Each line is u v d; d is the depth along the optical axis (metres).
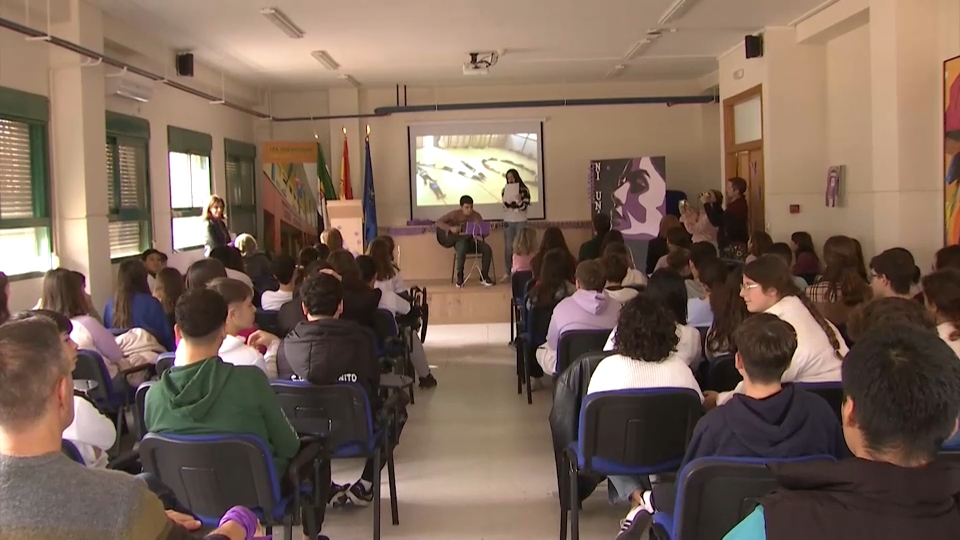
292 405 3.21
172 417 2.47
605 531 3.41
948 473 1.18
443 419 5.28
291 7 6.53
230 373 2.52
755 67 8.23
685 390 2.80
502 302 9.40
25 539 1.16
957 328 2.78
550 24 7.49
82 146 6.01
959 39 5.57
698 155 11.48
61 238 6.06
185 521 1.62
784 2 6.86
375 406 3.60
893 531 1.15
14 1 5.41
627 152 11.51
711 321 4.31
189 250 8.92
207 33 7.45
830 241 4.82
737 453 2.15
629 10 7.03
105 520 1.19
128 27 7.13
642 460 2.89
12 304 5.50
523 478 4.12
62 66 5.98
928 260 5.88
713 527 2.11
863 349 1.25
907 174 5.87
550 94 11.43
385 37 7.85
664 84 11.42
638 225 10.70
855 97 7.29
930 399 1.16
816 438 2.12
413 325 5.95
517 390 6.00
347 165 11.15
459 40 8.12
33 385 1.21
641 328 2.88
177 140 8.49
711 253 4.88
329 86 11.09
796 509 1.21
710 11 7.13
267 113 11.40
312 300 3.43
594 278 4.36
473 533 3.44
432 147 11.48
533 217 11.55
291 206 10.86
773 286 3.08
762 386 2.18
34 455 1.21
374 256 6.20
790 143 7.89
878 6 6.05
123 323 4.60
